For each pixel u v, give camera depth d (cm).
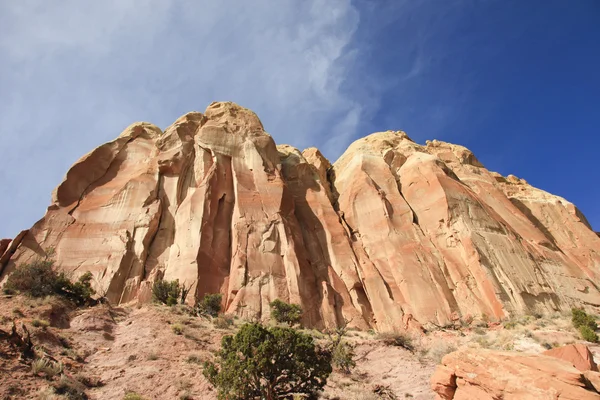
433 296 3522
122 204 3975
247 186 4184
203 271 3419
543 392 949
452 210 4178
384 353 2273
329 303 3441
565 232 5044
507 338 2336
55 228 3700
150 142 4806
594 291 3981
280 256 3662
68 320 2069
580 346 1246
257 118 5047
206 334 2212
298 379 1348
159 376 1588
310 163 5897
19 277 2305
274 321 2964
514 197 5566
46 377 1383
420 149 5806
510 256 3819
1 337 1493
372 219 4422
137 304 3061
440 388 1214
